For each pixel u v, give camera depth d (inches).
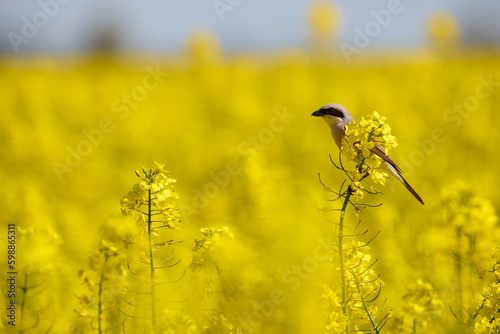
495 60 2090.3
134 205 271.7
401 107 1439.5
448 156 1028.5
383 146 297.1
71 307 322.7
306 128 1216.2
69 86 1860.2
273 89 1753.2
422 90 1636.3
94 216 623.2
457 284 336.5
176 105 1588.3
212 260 281.0
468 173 888.3
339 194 291.7
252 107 1417.3
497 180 848.9
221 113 1453.0
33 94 1640.0
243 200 464.8
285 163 952.3
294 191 550.3
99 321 249.3
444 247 350.9
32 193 554.9
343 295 280.2
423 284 277.4
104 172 890.7
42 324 299.4
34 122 1267.2
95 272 260.4
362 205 288.4
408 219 485.1
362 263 288.5
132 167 969.5
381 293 379.6
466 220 345.4
